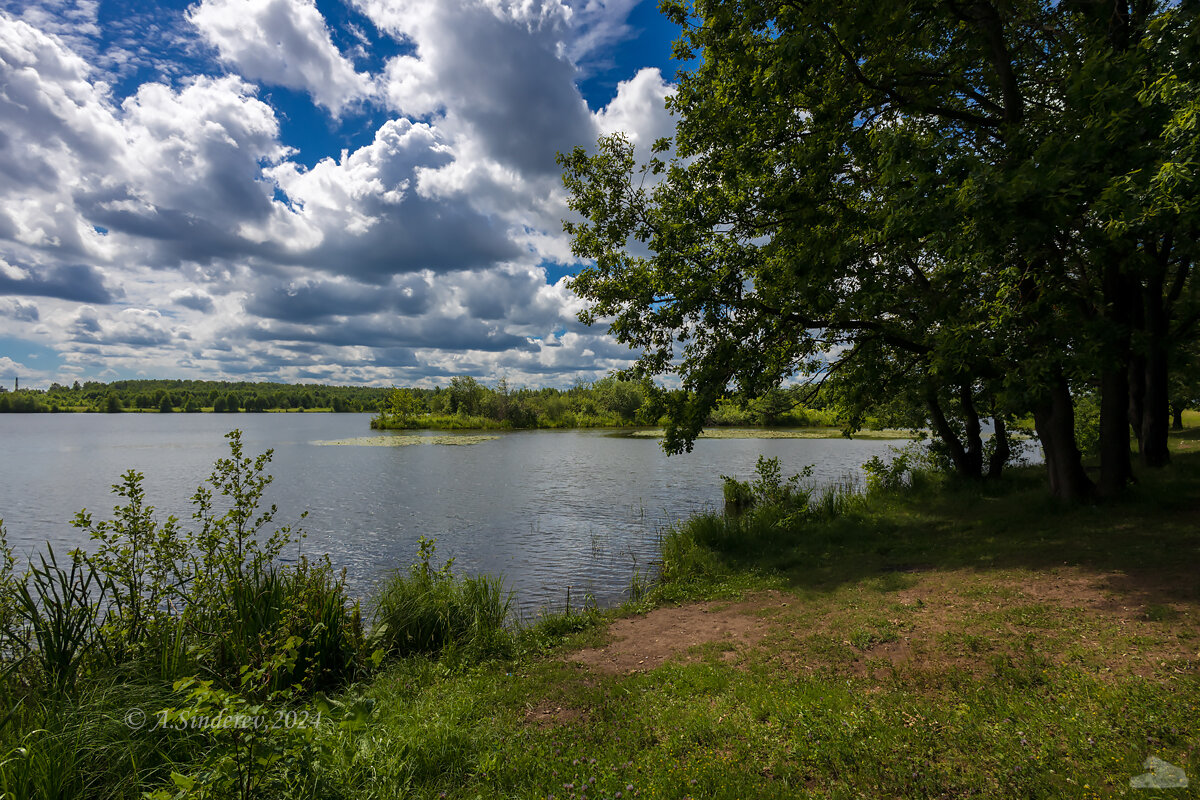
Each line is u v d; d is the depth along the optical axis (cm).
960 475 1770
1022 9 984
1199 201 604
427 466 3606
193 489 2648
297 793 358
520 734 472
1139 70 722
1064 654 512
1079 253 991
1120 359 884
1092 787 314
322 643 654
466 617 825
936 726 409
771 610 818
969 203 746
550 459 4050
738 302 1219
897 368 1449
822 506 1545
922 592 779
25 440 6300
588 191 1417
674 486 2662
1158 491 1053
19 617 572
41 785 378
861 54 1000
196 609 630
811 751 395
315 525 1797
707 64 1245
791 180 1149
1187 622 531
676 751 420
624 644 742
